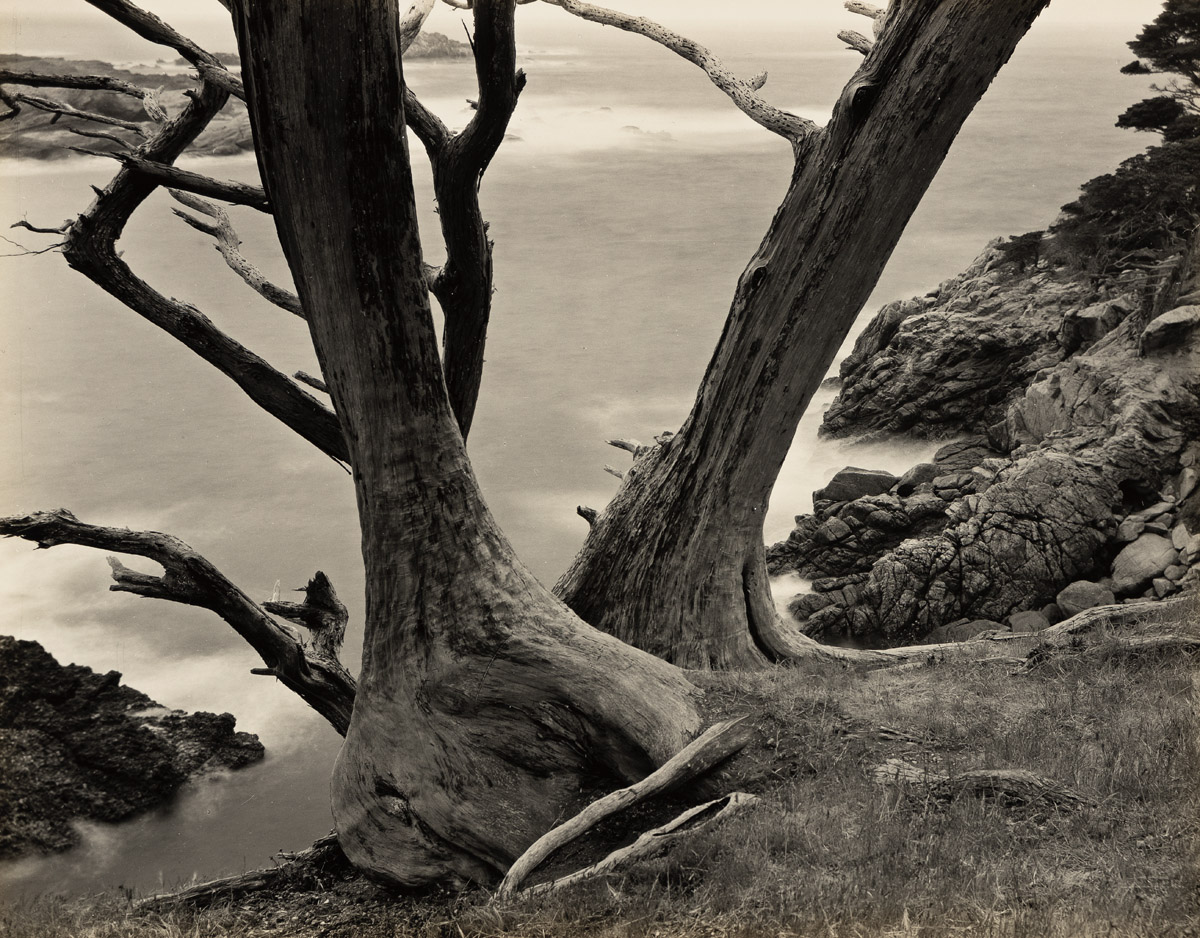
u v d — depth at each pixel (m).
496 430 62.81
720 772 8.88
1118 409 31.23
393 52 7.57
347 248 8.08
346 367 8.58
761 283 11.07
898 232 10.84
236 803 27.00
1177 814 7.26
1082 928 5.65
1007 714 9.79
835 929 5.95
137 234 107.62
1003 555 28.81
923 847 7.08
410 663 9.42
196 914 9.08
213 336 11.43
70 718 27.27
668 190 145.75
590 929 6.60
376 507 9.05
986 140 148.00
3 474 55.56
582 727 9.37
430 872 9.19
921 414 43.00
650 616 12.02
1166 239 42.69
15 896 11.29
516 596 9.55
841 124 10.52
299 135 7.71
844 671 11.96
